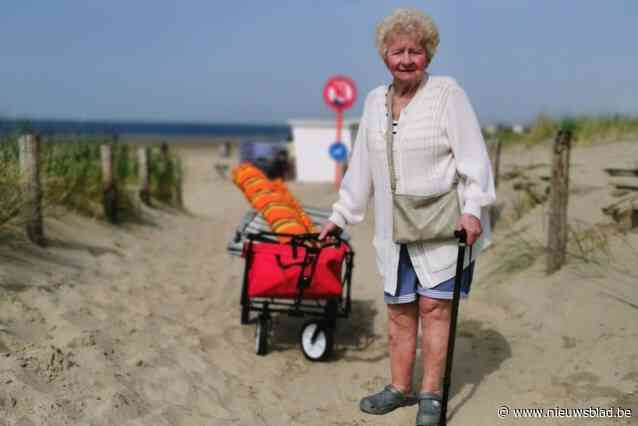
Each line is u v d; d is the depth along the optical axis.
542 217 6.94
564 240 5.48
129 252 7.38
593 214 6.25
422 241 3.43
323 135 19.67
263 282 4.49
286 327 5.45
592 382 3.75
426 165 3.39
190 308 5.66
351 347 5.04
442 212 3.39
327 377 4.42
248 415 3.68
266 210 5.37
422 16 3.34
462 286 3.50
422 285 3.49
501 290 5.62
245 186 5.92
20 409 3.12
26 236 6.07
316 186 18.05
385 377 4.39
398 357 3.78
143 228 9.32
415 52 3.33
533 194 7.79
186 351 4.50
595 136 10.99
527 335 4.68
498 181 9.17
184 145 49.31
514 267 6.07
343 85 14.82
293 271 4.44
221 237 9.85
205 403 3.74
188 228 10.51
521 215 7.65
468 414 3.65
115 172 9.15
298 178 19.98
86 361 3.82
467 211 3.29
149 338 4.56
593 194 6.71
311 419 3.73
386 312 5.90
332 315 4.66
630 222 5.80
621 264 5.27
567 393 3.68
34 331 4.12
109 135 11.75
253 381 4.26
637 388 3.54
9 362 3.48
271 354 4.82
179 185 12.81
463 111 3.34
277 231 5.07
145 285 6.05
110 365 3.88
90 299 5.11
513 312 5.17
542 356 4.28
